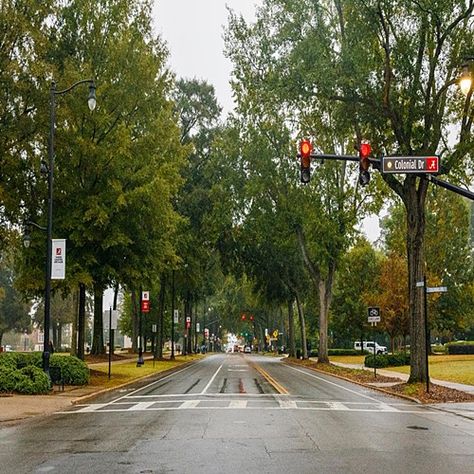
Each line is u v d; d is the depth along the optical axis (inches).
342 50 1013.2
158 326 2338.8
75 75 1176.8
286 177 1866.4
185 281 2335.1
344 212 1697.8
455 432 566.9
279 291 2501.2
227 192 1995.6
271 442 483.5
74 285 1150.3
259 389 1029.8
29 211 1207.6
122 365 1815.9
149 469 378.3
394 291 2172.7
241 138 1910.7
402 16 1040.8
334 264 1952.5
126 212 1209.4
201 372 1600.6
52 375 1005.2
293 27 1138.7
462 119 1046.4
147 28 1382.9
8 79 1127.0
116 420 628.7
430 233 2183.8
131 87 1262.3
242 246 2278.5
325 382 1256.2
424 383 1047.6
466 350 2384.4
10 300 3718.0
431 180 720.3
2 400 816.9
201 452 437.7
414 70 1039.0
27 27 1128.2
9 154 1138.7
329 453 438.9
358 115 1069.8
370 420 642.2
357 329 2842.0
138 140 1256.2
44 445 478.3
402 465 399.9
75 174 1198.9
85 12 1256.8
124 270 1245.7
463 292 2293.3
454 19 1026.1
